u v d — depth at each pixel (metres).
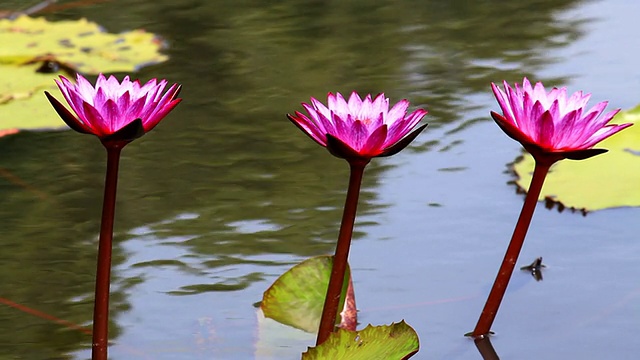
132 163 4.78
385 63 5.75
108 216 4.10
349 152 4.09
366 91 5.22
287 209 4.59
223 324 4.30
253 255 4.46
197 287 4.38
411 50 6.01
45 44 6.05
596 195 4.63
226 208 4.60
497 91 4.19
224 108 5.12
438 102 5.06
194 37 6.39
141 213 4.59
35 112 4.96
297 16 6.87
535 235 4.51
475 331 4.27
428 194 4.64
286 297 4.32
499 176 4.70
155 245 4.49
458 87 5.28
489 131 4.87
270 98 5.23
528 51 5.89
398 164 4.75
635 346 4.25
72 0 7.40
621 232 4.52
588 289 4.37
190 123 4.94
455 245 4.48
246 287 4.38
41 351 4.25
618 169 4.70
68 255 4.47
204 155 4.80
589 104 4.93
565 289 4.37
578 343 4.25
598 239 4.50
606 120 4.13
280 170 4.74
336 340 4.11
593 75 5.37
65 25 6.52
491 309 4.26
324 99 5.12
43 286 4.39
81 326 4.30
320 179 4.71
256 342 4.27
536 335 4.27
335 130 4.09
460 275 4.40
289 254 4.46
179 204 4.62
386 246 4.48
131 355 4.23
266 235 4.52
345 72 5.59
